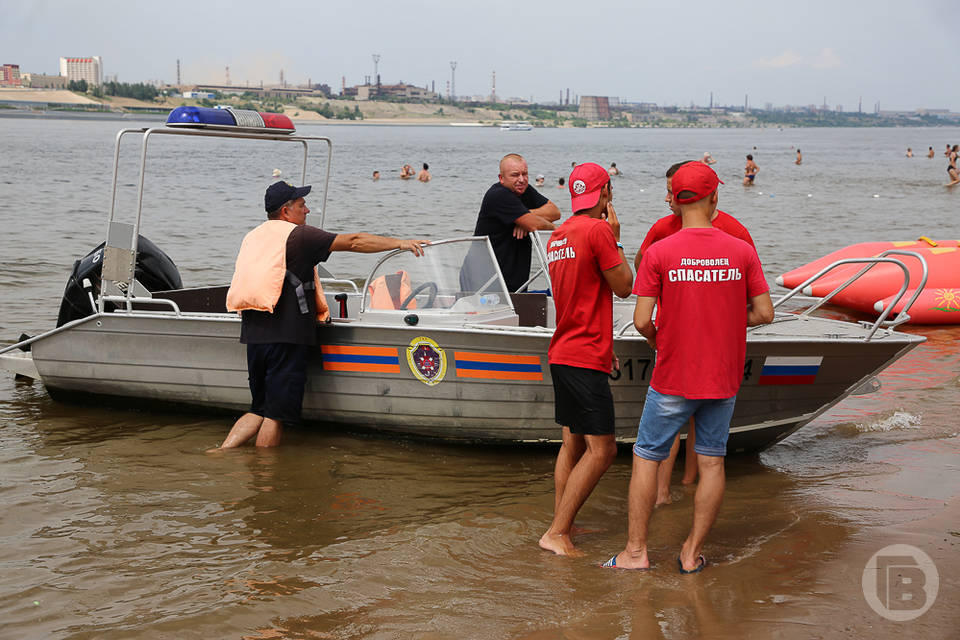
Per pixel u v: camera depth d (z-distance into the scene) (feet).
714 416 12.70
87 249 47.62
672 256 12.44
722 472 12.89
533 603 11.94
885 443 19.07
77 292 21.53
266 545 13.91
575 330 13.52
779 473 17.44
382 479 17.06
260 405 19.06
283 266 18.04
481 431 18.62
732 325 12.42
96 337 20.94
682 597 12.04
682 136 599.57
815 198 88.84
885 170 150.92
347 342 18.84
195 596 12.19
